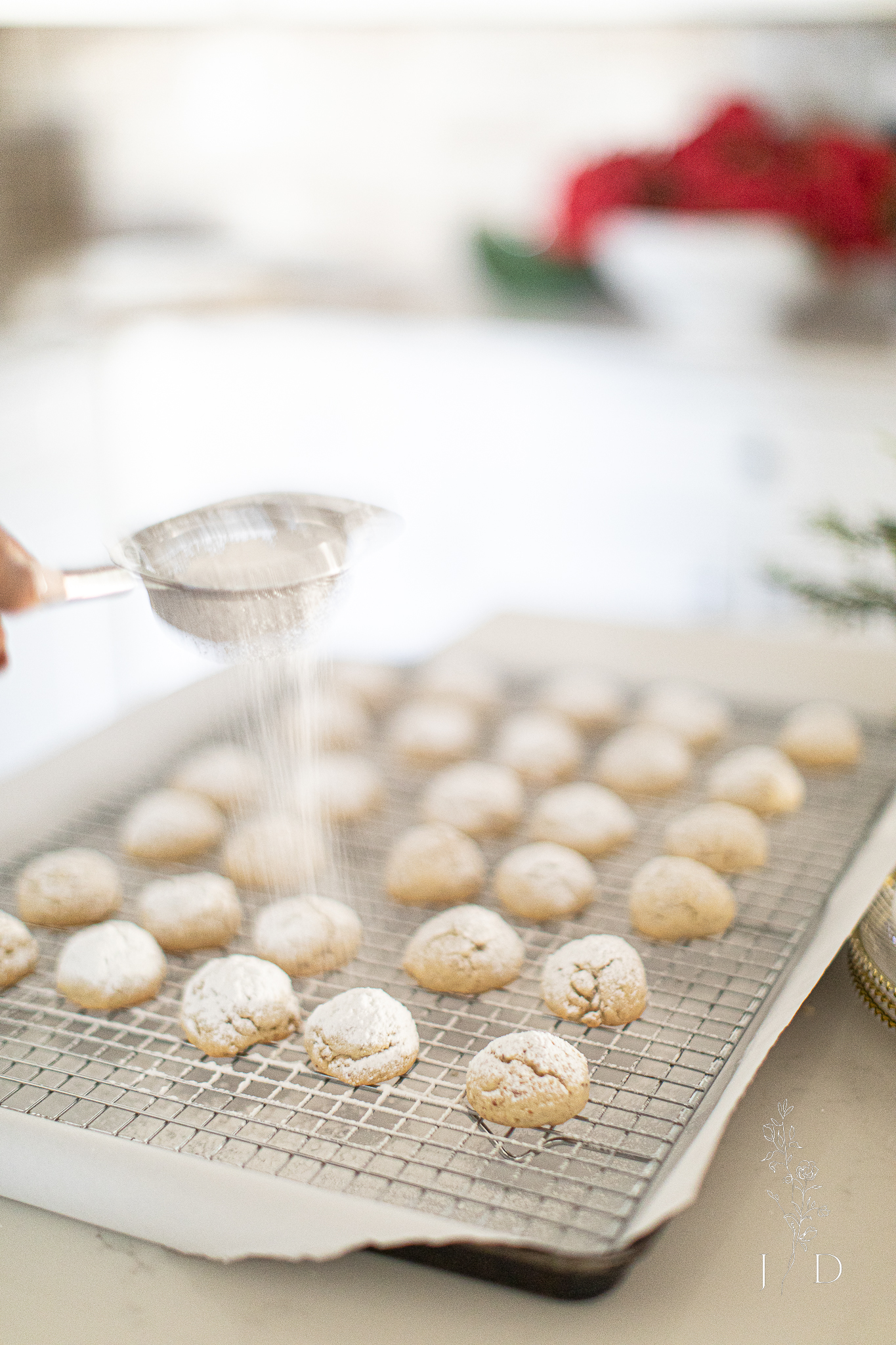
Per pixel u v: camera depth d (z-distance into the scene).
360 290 1.90
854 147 1.50
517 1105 0.70
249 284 1.95
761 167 1.49
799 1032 0.74
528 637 1.11
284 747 0.98
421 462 1.69
